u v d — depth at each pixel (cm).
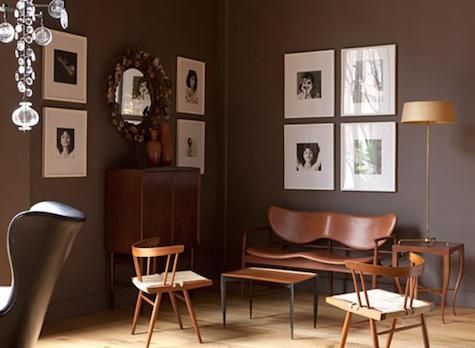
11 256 310
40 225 311
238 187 737
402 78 645
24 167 518
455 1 618
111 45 602
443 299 555
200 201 718
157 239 523
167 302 629
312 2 691
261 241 721
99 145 590
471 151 613
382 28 654
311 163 692
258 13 723
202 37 722
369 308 393
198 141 712
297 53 699
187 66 695
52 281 334
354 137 668
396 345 482
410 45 641
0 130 502
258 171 725
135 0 629
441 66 626
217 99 745
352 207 671
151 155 607
